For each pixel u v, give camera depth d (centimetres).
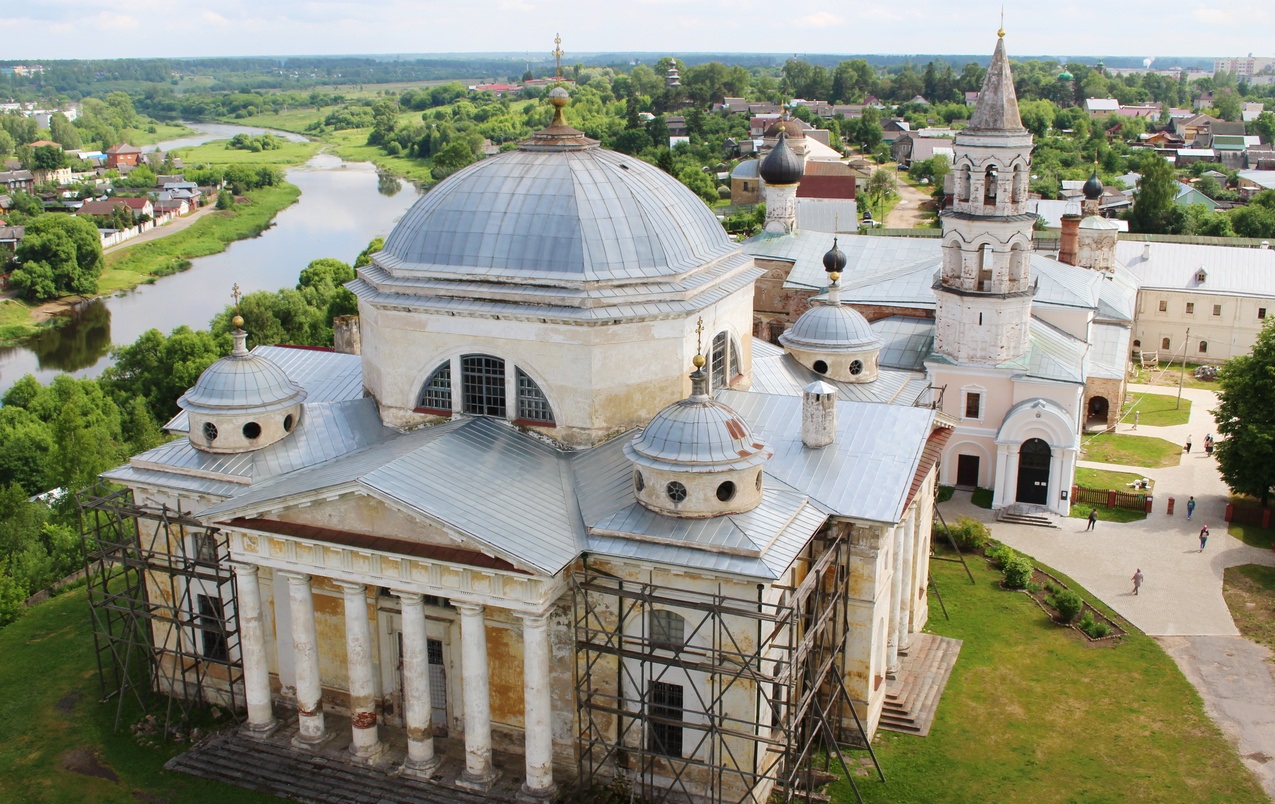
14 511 7062
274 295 12181
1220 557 6812
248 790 4544
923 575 5822
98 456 7981
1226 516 7350
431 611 4631
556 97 5072
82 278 16300
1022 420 7344
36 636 5938
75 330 14712
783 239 9606
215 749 4772
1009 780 4644
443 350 4850
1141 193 15750
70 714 5181
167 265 18275
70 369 13050
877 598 4669
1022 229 7262
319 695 4656
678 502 4225
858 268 9181
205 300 16050
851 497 4541
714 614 3897
